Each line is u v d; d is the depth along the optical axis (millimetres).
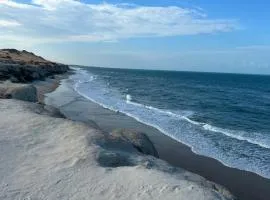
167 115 30094
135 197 8016
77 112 28344
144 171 9539
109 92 49250
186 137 21391
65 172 9406
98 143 11477
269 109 40406
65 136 12273
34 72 53781
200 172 15227
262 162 16859
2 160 10188
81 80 73250
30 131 12875
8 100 19094
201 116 31344
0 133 12484
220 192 9172
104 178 9055
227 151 18641
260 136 23422
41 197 8086
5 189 8430
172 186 8562
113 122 25141
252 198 12766
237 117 32344
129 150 11789
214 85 93562
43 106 19078
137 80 97125
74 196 8148
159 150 18219
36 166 9828
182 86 79625
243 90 77250
